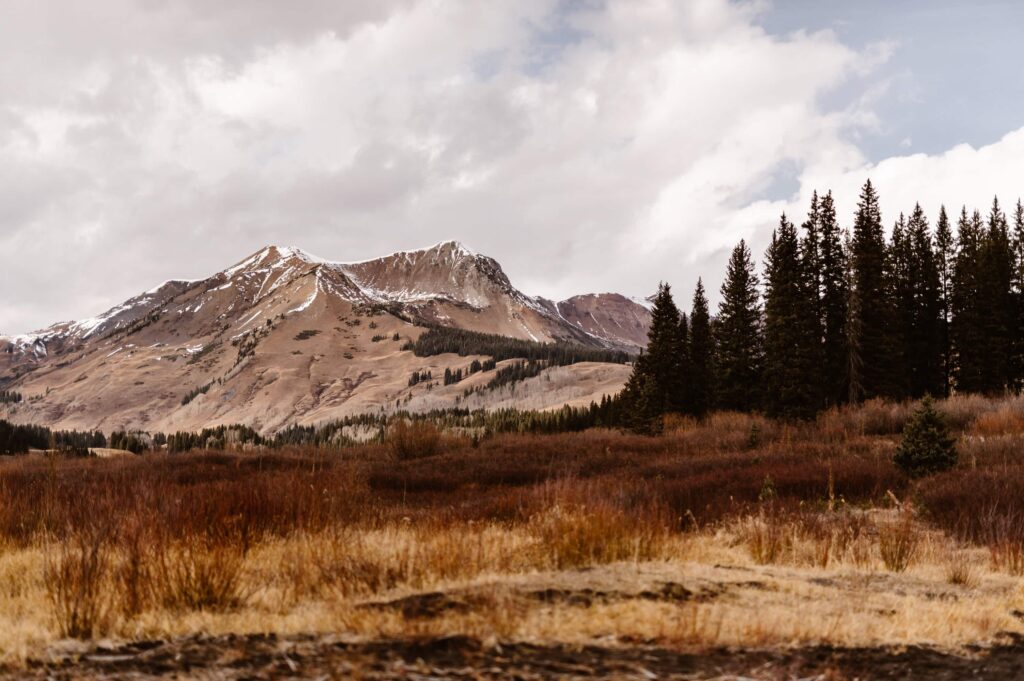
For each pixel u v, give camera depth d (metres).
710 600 6.03
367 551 7.65
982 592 7.40
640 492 14.20
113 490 10.52
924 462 18.61
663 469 23.42
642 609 5.54
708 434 40.91
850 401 45.53
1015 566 8.70
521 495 12.38
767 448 30.12
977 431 31.66
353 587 6.19
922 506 13.65
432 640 4.84
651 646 4.90
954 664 5.09
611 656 4.69
